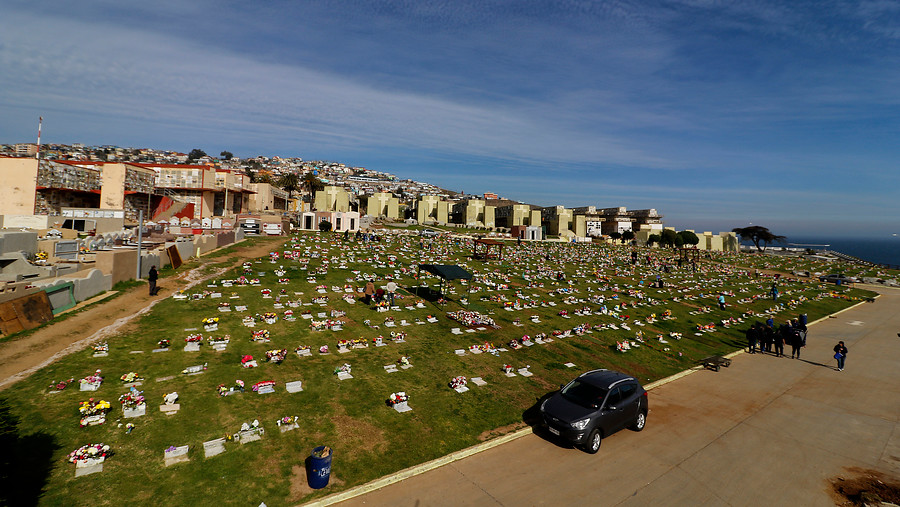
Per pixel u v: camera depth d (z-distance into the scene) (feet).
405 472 33.96
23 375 40.42
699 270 191.93
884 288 181.78
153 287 68.95
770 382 63.72
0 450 30.01
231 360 49.65
